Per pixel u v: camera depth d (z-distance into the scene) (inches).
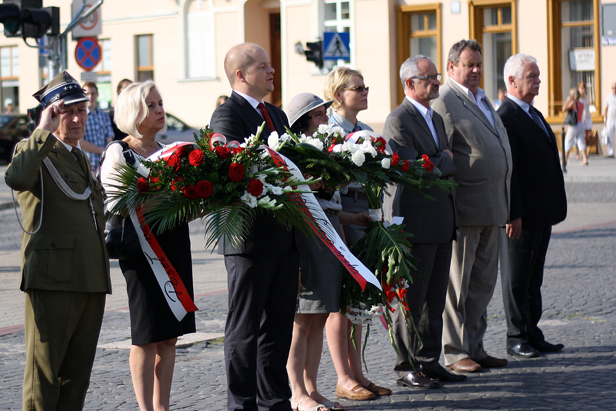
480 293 244.8
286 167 173.5
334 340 217.9
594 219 541.3
